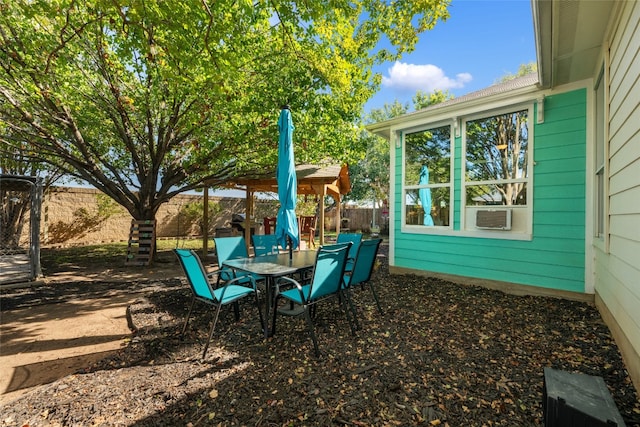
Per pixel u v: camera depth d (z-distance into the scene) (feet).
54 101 16.98
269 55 16.92
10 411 6.30
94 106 20.11
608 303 10.10
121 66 18.76
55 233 32.65
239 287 11.15
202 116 18.98
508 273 14.93
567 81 13.15
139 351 9.02
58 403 6.53
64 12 13.44
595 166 12.50
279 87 18.62
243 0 10.91
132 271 21.42
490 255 15.52
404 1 16.07
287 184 12.96
